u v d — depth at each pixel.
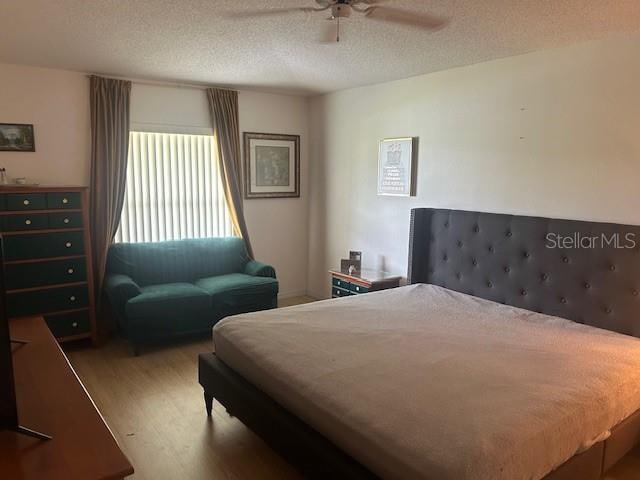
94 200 4.16
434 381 2.05
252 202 5.20
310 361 2.29
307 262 5.71
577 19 2.52
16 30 2.86
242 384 2.53
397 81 4.25
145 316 3.82
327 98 5.11
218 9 2.48
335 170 5.11
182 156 4.70
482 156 3.58
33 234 3.59
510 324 2.86
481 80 3.54
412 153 4.15
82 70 3.99
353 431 1.80
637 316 2.73
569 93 3.02
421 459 1.57
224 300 4.22
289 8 2.45
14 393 1.43
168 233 4.71
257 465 2.42
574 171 3.03
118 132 4.20
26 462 1.34
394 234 4.44
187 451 2.53
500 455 1.57
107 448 1.42
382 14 2.51
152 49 3.29
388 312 3.11
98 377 3.44
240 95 4.93
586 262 2.93
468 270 3.67
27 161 3.94
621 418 2.11
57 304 3.77
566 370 2.18
